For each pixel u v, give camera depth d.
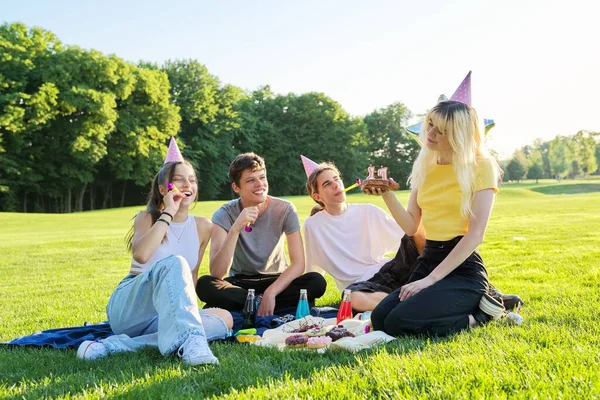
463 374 2.49
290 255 4.91
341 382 2.48
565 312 3.92
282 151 63.62
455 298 3.52
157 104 47.03
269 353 3.27
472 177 3.60
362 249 5.26
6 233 19.67
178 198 3.88
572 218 17.78
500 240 11.75
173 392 2.46
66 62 41.44
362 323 3.91
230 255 4.62
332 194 5.17
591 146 121.75
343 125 67.06
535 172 119.50
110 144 44.62
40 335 3.95
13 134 38.38
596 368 2.48
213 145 55.09
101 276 9.41
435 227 3.82
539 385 2.30
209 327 3.73
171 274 3.23
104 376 2.84
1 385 2.77
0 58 38.66
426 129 3.76
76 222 24.94
